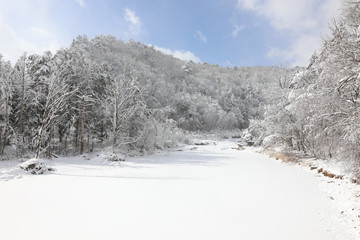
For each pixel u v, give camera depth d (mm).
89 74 23500
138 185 10172
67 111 21953
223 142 44062
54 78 15992
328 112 11523
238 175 13086
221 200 8055
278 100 26562
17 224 5617
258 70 120125
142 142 26188
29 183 10062
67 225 5613
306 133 17641
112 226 5613
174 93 67250
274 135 23031
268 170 15055
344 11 9953
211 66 136250
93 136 26906
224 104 75125
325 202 7855
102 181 10898
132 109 23953
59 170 13820
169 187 9914
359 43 8969
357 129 8766
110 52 70875
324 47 10391
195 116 59844
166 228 5578
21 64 19500
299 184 10742
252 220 6215
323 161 15203
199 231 5453
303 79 18891
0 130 19891
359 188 8789
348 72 9227
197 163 18703
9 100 19688
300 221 6145
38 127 20469
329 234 5352
